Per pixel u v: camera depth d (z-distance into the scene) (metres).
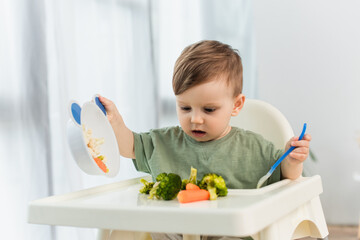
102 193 0.80
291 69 2.33
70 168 1.48
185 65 0.90
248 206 0.57
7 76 1.34
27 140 1.38
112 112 0.94
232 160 0.98
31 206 0.67
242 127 1.15
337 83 2.27
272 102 2.36
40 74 1.40
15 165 1.36
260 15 2.37
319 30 2.29
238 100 1.00
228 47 0.99
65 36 1.49
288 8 2.33
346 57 2.26
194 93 0.88
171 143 1.04
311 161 2.26
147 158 1.04
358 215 2.23
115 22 1.78
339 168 2.26
